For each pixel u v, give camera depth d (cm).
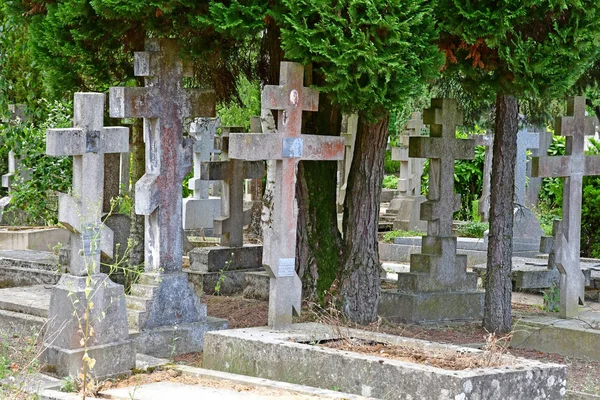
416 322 1406
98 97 977
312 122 1379
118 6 1095
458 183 2992
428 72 1123
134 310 1148
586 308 1363
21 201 2020
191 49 1184
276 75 1392
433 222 1473
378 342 1012
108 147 984
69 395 870
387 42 1084
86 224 967
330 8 1070
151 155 1184
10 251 1645
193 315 1197
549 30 1195
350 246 1330
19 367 969
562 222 1273
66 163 2016
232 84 1489
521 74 1195
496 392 835
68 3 1161
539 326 1233
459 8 1138
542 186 2930
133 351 989
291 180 1107
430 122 1479
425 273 1449
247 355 988
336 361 908
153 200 1171
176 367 995
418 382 843
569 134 1276
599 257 1972
